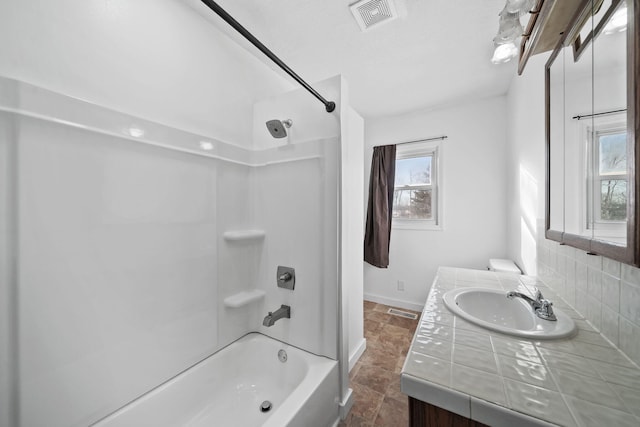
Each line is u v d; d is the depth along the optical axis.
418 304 2.80
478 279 1.47
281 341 1.59
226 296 1.52
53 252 0.85
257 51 1.68
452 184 2.63
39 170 0.82
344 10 1.38
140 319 1.09
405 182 2.95
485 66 1.94
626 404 0.53
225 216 1.51
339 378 1.40
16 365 0.78
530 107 1.64
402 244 2.91
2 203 0.75
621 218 0.68
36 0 0.81
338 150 1.39
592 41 0.84
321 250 1.45
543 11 1.00
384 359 1.93
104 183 0.98
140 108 1.10
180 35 1.26
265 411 1.33
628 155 0.63
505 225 2.40
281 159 1.58
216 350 1.45
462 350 0.74
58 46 0.86
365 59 1.83
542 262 1.45
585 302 0.95
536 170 1.54
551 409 0.53
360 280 1.98
